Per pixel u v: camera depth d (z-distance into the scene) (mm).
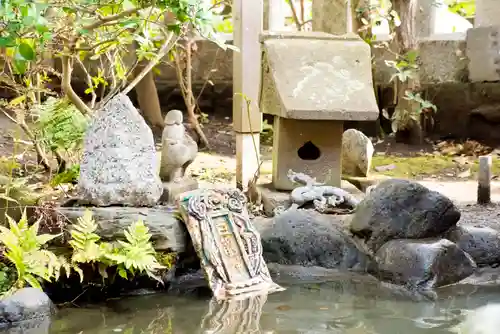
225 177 7293
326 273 5121
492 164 8008
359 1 8562
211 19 4453
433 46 9320
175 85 10641
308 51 5859
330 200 5738
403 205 5203
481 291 4699
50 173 6234
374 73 9453
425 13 9359
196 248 4645
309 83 5625
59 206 4801
